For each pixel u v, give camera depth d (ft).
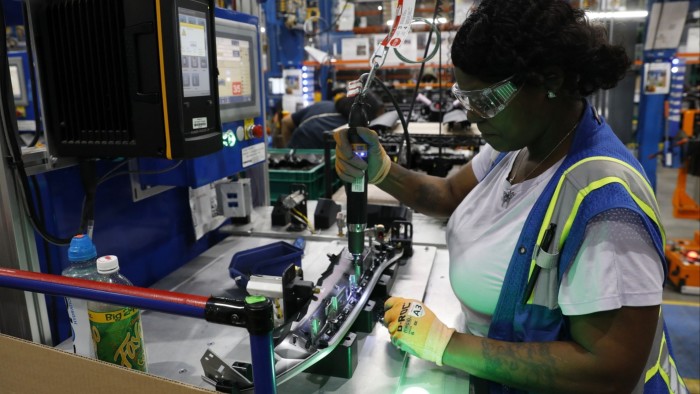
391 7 15.17
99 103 3.69
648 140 17.17
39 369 2.63
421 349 3.01
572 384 2.59
